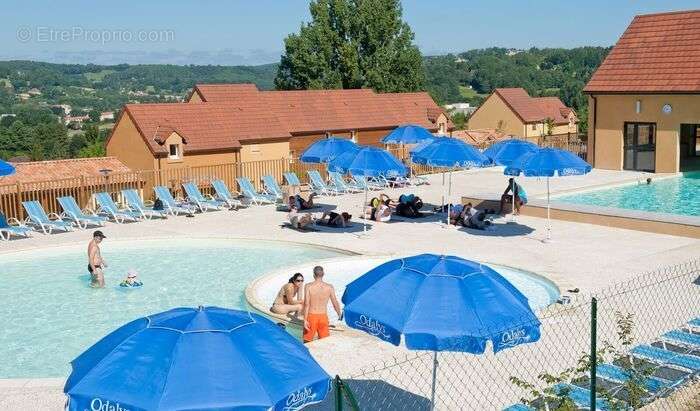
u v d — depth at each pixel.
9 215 26.38
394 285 7.88
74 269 19.84
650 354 10.48
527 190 30.44
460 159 21.25
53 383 10.87
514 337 7.39
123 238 22.66
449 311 7.38
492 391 9.94
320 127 44.56
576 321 12.93
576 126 75.94
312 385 5.93
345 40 72.00
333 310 15.05
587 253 19.55
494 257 19.28
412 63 72.38
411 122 49.09
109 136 37.47
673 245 20.34
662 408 8.91
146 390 5.56
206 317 6.34
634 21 37.50
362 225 24.31
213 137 37.94
